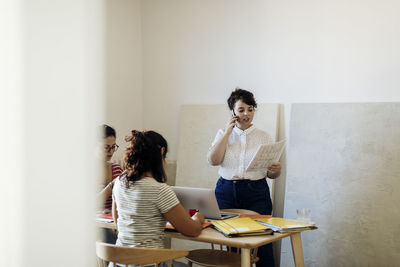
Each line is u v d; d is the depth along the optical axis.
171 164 4.48
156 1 4.59
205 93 4.29
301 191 3.62
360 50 3.46
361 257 3.33
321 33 3.63
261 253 3.02
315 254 3.52
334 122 3.52
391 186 3.25
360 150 3.39
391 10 3.33
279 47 3.84
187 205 2.55
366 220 3.33
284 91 3.82
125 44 4.49
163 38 4.56
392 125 3.27
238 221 2.43
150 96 4.67
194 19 4.35
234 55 4.10
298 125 3.68
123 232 2.16
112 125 4.34
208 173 4.13
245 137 3.19
